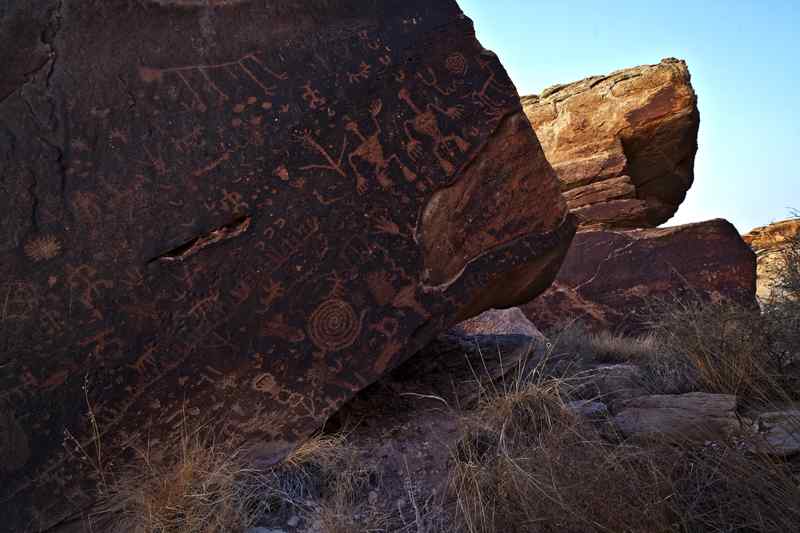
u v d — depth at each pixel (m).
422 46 2.78
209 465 2.29
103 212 2.36
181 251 2.43
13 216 2.28
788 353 3.02
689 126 11.47
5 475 2.21
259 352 2.47
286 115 2.58
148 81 2.46
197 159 2.47
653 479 1.95
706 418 2.55
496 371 3.24
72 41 2.41
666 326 3.72
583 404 2.89
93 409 2.29
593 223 10.98
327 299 2.55
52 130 2.34
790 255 3.45
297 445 2.46
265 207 2.52
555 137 11.98
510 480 2.04
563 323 7.59
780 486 1.91
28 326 2.26
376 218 2.64
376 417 2.84
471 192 2.77
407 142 2.71
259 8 2.63
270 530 2.14
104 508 2.25
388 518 2.22
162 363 2.36
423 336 2.67
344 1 2.76
